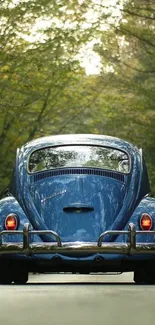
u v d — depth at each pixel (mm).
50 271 10469
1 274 10383
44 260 9992
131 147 11133
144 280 10477
